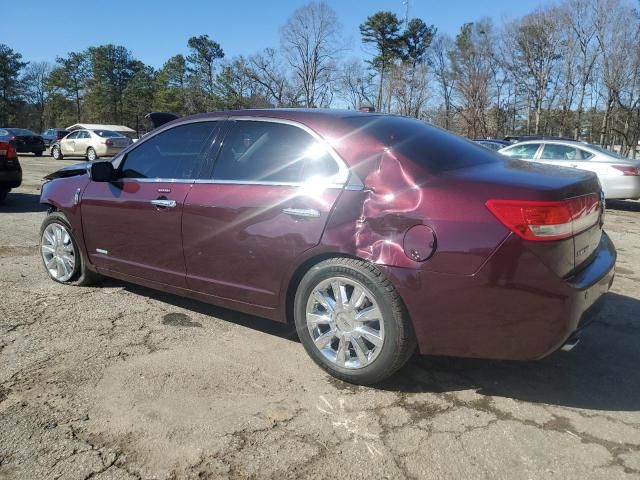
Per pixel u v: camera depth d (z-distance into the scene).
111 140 22.11
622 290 5.05
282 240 3.20
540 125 55.31
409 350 2.92
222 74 64.19
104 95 83.00
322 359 3.19
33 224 7.61
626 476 2.34
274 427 2.67
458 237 2.69
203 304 4.40
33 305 4.27
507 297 2.65
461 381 3.17
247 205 3.36
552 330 2.65
